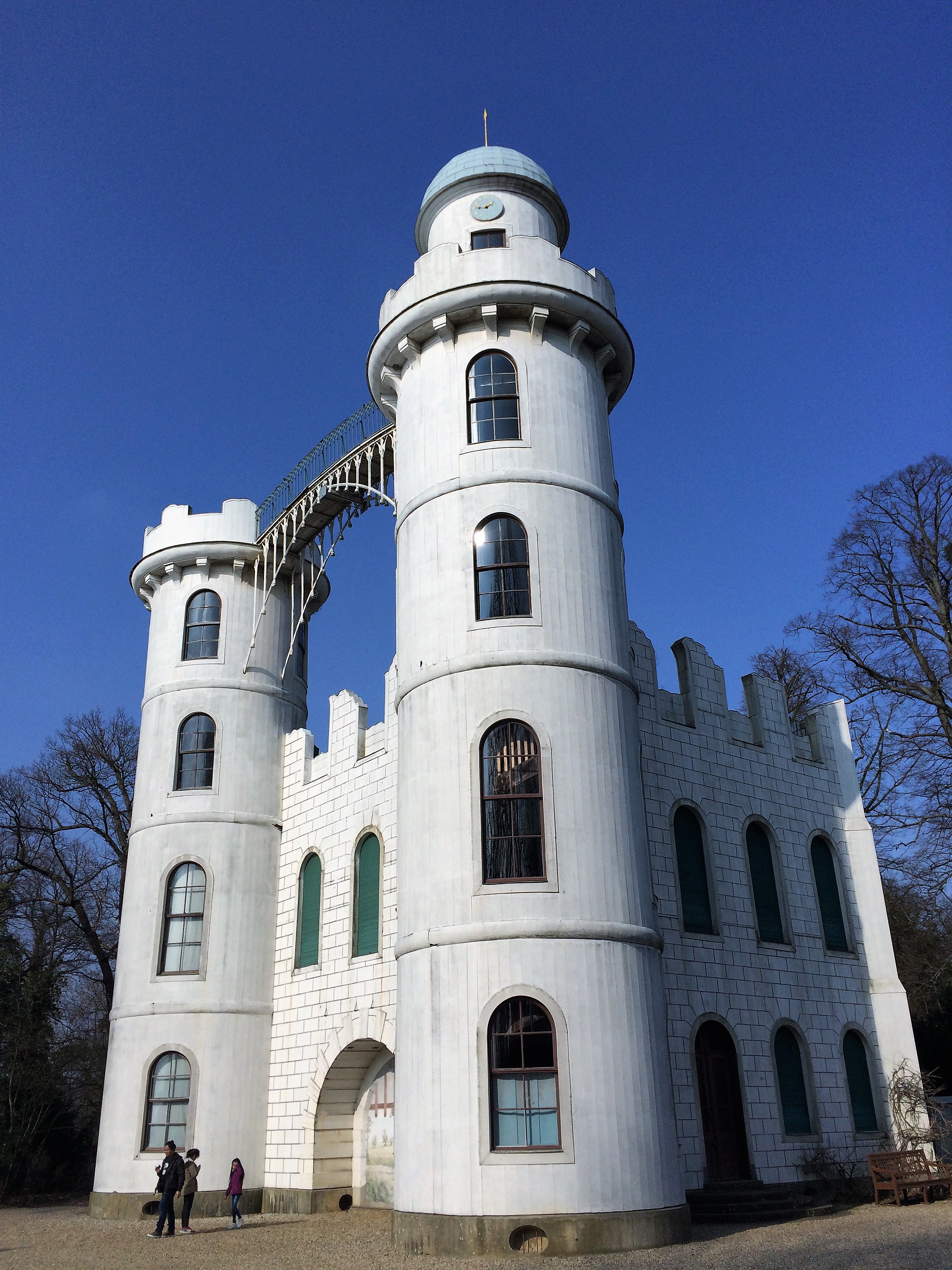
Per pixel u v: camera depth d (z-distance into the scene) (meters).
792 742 26.12
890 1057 24.41
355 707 25.64
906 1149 23.17
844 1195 21.23
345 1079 23.88
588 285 20.72
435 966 16.64
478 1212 15.02
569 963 16.19
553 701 17.70
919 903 33.00
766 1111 21.28
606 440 20.89
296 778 27.56
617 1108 15.62
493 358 20.34
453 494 19.42
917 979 33.06
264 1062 25.41
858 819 26.67
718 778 23.66
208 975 25.47
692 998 20.91
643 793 19.98
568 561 18.89
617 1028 16.08
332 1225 20.81
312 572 30.41
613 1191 15.12
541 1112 15.56
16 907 38.81
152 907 26.30
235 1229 21.12
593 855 16.95
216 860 26.56
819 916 24.62
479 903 16.61
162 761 27.77
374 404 24.50
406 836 18.03
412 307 20.58
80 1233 21.83
